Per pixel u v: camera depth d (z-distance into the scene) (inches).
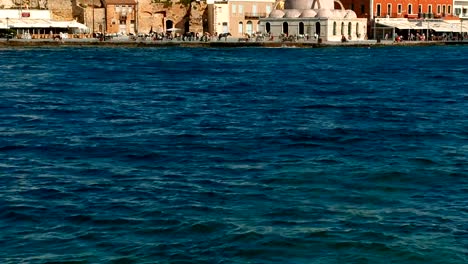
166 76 4062.5
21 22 7549.2
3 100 2861.7
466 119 2445.9
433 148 1932.8
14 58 5408.5
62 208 1373.0
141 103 2812.5
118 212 1344.7
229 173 1638.8
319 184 1540.4
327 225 1275.8
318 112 2600.9
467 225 1280.8
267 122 2352.4
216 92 3235.7
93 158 1801.2
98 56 5816.9
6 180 1576.0
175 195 1449.3
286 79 3934.5
